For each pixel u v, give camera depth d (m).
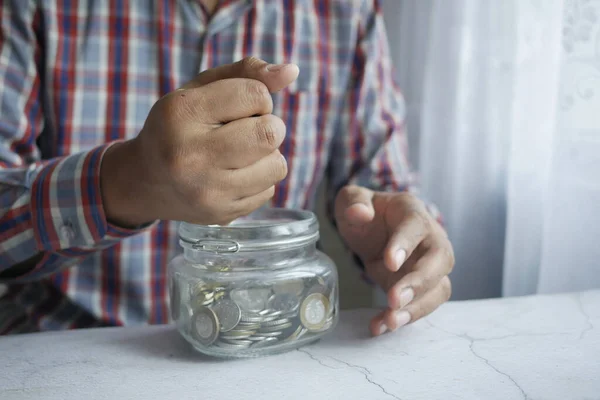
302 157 0.99
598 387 0.41
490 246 0.95
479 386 0.42
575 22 0.71
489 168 0.93
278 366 0.46
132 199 0.52
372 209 0.64
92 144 0.90
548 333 0.52
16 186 0.62
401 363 0.46
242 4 0.94
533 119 0.80
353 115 1.02
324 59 1.00
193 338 0.48
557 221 0.75
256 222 0.55
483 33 0.91
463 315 0.58
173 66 0.91
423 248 0.60
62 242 0.60
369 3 1.04
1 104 0.84
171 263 0.53
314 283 0.49
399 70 1.15
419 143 1.08
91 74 0.89
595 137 0.72
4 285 0.91
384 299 1.17
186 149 0.44
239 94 0.44
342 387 0.42
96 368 0.47
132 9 0.89
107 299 0.89
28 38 0.86
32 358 0.49
